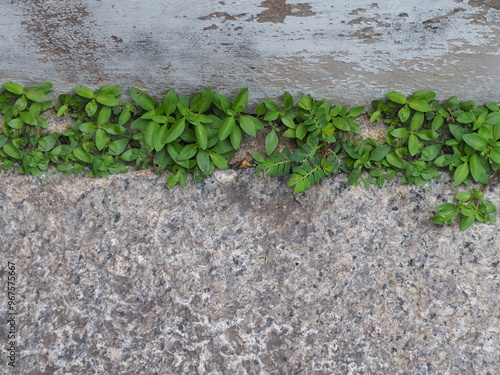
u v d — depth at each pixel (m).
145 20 0.33
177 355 0.36
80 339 0.36
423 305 0.37
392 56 0.35
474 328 0.36
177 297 0.37
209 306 0.37
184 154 0.37
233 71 0.37
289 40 0.34
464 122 0.37
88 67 0.36
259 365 0.36
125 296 0.37
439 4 0.32
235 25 0.33
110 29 0.34
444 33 0.33
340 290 0.37
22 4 0.32
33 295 0.37
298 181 0.37
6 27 0.33
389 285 0.37
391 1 0.32
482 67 0.36
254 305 0.37
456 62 0.35
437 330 0.36
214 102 0.37
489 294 0.37
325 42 0.34
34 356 0.36
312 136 0.37
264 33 0.34
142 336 0.36
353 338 0.36
